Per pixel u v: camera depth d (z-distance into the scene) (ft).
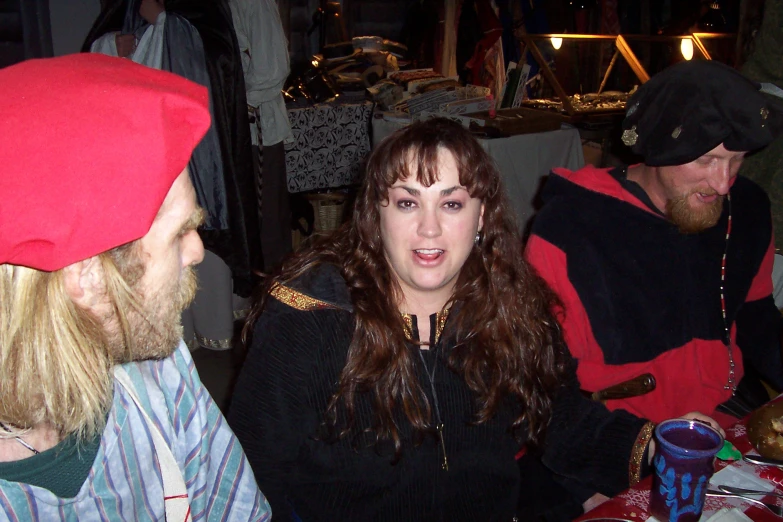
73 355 1.97
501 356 3.51
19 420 1.99
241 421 3.47
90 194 1.77
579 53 13.11
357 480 3.45
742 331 4.88
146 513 2.56
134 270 2.02
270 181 9.70
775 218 6.10
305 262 3.58
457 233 3.12
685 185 4.13
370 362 3.29
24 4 11.59
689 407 4.49
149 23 7.77
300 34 14.58
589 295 4.45
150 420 2.53
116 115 1.82
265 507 3.20
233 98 7.77
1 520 2.12
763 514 2.88
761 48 6.59
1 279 1.86
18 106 1.78
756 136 3.73
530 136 9.41
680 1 14.74
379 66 12.29
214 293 8.46
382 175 3.08
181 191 2.12
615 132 11.68
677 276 4.44
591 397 4.48
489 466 3.57
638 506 2.94
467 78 14.32
